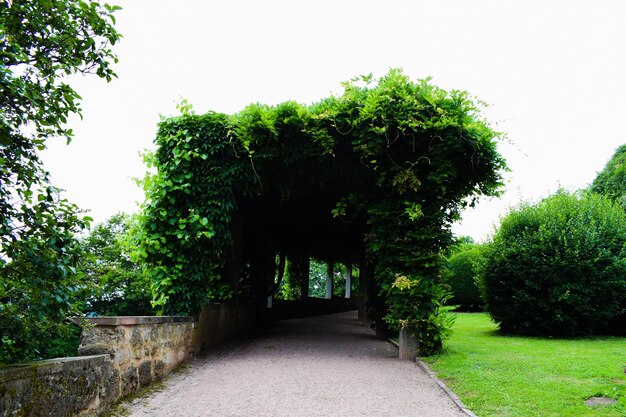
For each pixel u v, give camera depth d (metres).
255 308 12.49
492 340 8.78
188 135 7.21
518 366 5.86
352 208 9.85
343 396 4.91
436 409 4.44
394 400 4.76
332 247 16.72
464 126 6.76
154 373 5.33
